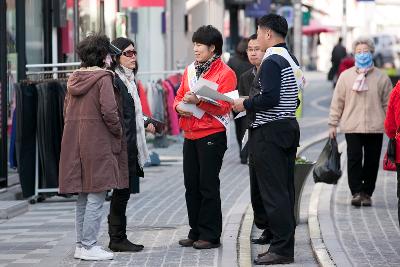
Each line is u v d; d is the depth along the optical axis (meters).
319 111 52.16
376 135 19.52
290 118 14.36
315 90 70.00
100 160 14.55
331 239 16.09
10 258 15.12
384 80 19.38
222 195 21.80
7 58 23.36
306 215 18.92
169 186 23.62
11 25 23.91
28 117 20.98
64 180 14.65
